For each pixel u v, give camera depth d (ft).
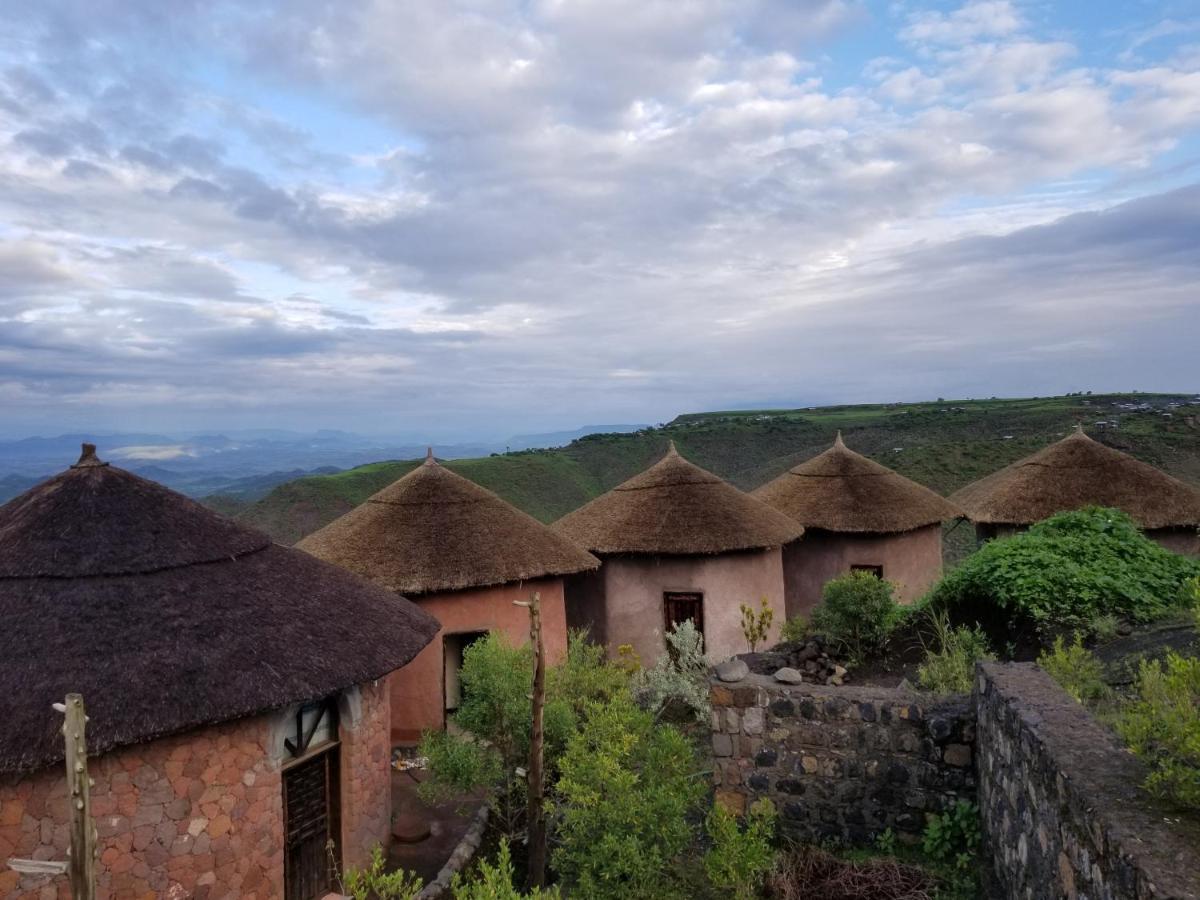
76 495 28.12
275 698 24.94
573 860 22.34
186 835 24.08
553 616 47.60
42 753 20.85
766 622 46.91
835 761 23.35
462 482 50.29
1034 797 15.76
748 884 20.25
